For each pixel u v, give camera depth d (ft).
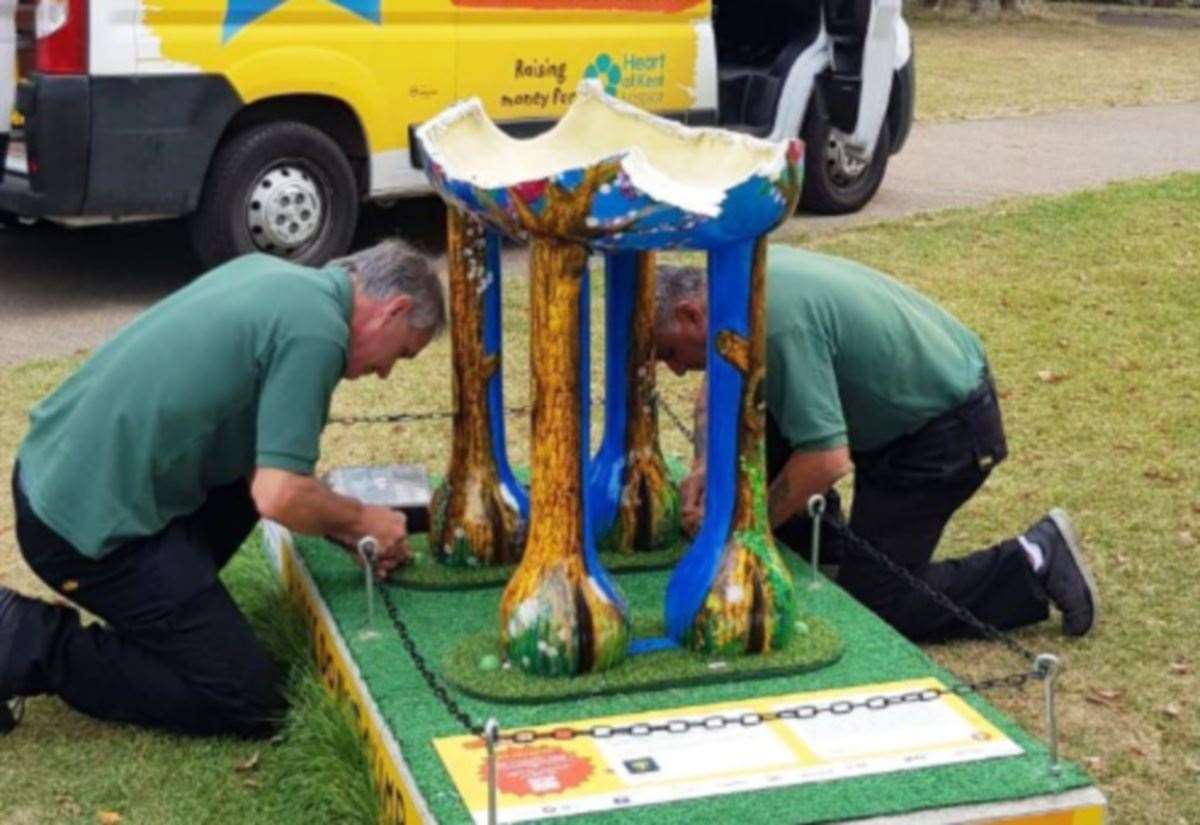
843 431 12.48
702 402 13.47
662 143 11.86
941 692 10.77
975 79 58.80
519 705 11.00
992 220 32.45
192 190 24.59
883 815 9.70
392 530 12.78
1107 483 18.34
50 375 21.76
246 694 12.24
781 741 10.50
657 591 12.89
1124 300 26.63
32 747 12.41
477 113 12.26
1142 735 12.78
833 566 14.65
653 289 13.12
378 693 11.22
